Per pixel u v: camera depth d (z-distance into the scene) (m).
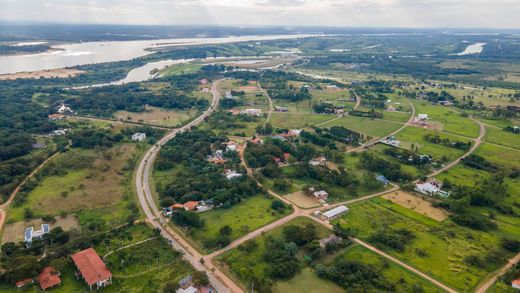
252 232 168.88
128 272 139.88
